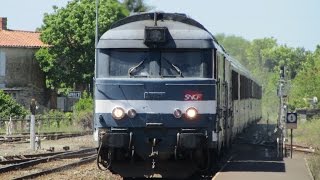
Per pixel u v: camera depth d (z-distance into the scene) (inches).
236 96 2369.6
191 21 1585.9
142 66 1547.7
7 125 3710.6
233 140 2370.8
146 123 1528.1
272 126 4360.2
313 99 4825.3
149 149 1544.0
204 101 1533.0
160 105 1526.8
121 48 1549.0
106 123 1537.9
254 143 2881.4
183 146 1512.1
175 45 1544.0
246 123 3115.2
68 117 4360.2
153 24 1581.0
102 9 5531.5
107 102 1537.9
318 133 3100.4
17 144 2972.4
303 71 5364.2
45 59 5703.7
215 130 1550.2
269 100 7608.3
